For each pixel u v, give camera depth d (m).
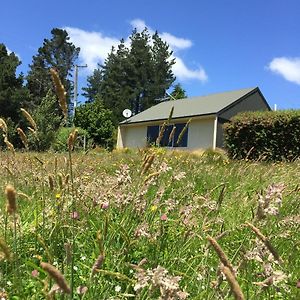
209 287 2.27
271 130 16.38
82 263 2.72
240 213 3.92
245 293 2.34
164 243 2.94
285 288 2.36
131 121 38.19
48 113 24.91
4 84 48.84
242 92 34.31
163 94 69.81
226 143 17.34
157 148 3.50
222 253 1.51
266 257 2.25
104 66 77.88
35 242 2.71
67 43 72.25
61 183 2.90
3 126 3.06
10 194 1.49
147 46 70.62
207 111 31.73
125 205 3.07
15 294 2.33
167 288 1.71
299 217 3.12
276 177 6.46
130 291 2.44
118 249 2.77
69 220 2.97
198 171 6.73
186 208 3.09
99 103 49.25
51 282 2.10
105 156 10.55
